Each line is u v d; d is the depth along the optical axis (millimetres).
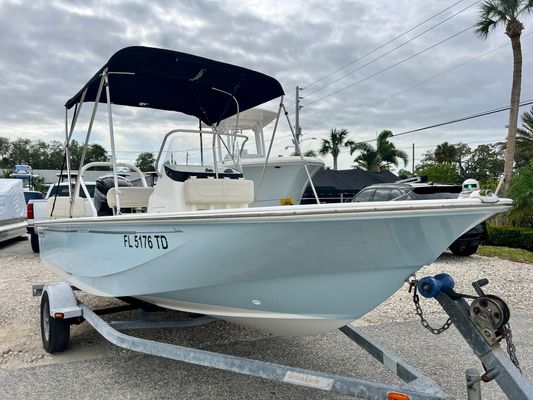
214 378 3182
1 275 7168
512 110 16000
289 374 2357
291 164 6633
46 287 3740
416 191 7762
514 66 15883
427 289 2400
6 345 3920
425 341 3955
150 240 2861
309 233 2277
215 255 2562
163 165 3795
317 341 3914
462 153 49125
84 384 3088
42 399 2863
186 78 4012
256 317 2801
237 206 3615
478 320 2176
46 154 71938
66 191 9484
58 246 4426
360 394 2186
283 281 2539
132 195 4406
